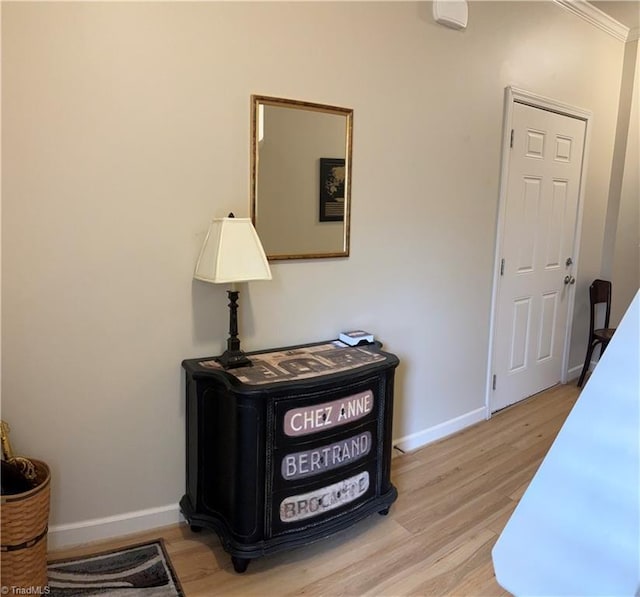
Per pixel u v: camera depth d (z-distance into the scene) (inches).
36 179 67.5
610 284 157.8
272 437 71.6
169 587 70.2
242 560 72.9
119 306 75.3
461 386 125.6
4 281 67.6
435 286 114.1
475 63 111.5
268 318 89.1
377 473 85.2
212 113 78.2
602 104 149.9
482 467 107.6
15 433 71.1
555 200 141.3
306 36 85.5
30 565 63.6
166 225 77.0
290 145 86.5
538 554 29.0
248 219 75.9
